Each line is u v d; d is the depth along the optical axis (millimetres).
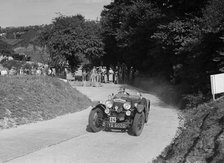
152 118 16594
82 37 40375
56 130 13062
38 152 9859
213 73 19422
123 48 41219
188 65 22422
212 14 18766
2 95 15570
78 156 9570
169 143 11328
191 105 18844
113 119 12711
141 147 10789
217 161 7617
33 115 15266
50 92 18766
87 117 16453
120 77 41562
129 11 38188
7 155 9453
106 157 9555
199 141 8992
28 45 75062
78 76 44438
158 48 28734
